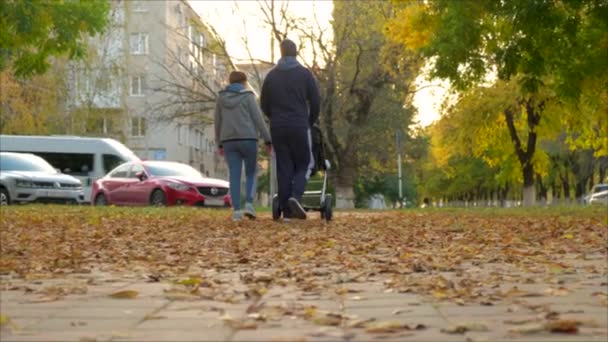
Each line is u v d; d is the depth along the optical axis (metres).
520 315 5.39
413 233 13.43
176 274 7.92
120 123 57.56
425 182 84.69
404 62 42.81
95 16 23.38
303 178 14.38
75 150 42.12
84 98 55.25
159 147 74.50
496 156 47.41
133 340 4.62
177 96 47.62
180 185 30.08
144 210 23.25
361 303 6.01
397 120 46.47
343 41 43.84
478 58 22.34
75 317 5.42
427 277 7.53
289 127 14.02
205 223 15.92
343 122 47.62
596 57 21.75
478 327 4.84
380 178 71.06
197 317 5.38
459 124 42.00
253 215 15.42
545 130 41.22
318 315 5.34
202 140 92.62
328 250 10.20
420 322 5.13
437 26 22.73
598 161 66.62
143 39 71.69
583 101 29.64
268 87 14.12
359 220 18.09
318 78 44.69
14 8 21.73
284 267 8.45
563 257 9.40
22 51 24.14
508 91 40.22
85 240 12.16
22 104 51.28
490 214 23.92
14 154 32.81
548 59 21.94
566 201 67.44
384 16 42.78
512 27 20.98
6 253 10.13
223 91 14.88
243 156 15.09
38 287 6.93
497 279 7.30
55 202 31.45
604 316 5.35
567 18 21.34
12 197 30.80
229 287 6.91
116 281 7.39
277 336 4.68
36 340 4.66
